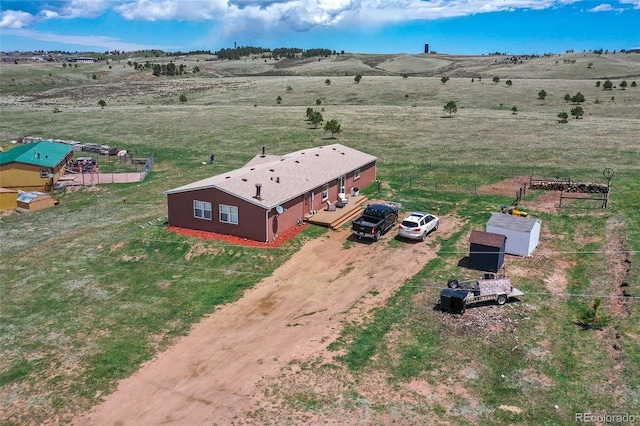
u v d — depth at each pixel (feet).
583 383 53.88
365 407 51.83
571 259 88.43
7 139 239.30
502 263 86.58
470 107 312.91
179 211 108.17
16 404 55.98
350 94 370.94
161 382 58.85
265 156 147.74
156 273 90.53
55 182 162.61
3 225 124.77
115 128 259.39
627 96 327.47
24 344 68.59
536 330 65.10
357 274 86.17
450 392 53.78
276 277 86.53
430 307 72.38
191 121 271.69
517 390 53.57
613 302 70.64
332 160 135.23
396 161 174.19
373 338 64.95
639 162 157.07
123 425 51.78
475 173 154.20
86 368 62.39
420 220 99.71
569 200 122.42
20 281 89.15
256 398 54.54
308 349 63.57
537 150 182.60
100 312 77.00
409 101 340.39
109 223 120.26
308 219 111.65
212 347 65.92
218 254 95.55
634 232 94.99
